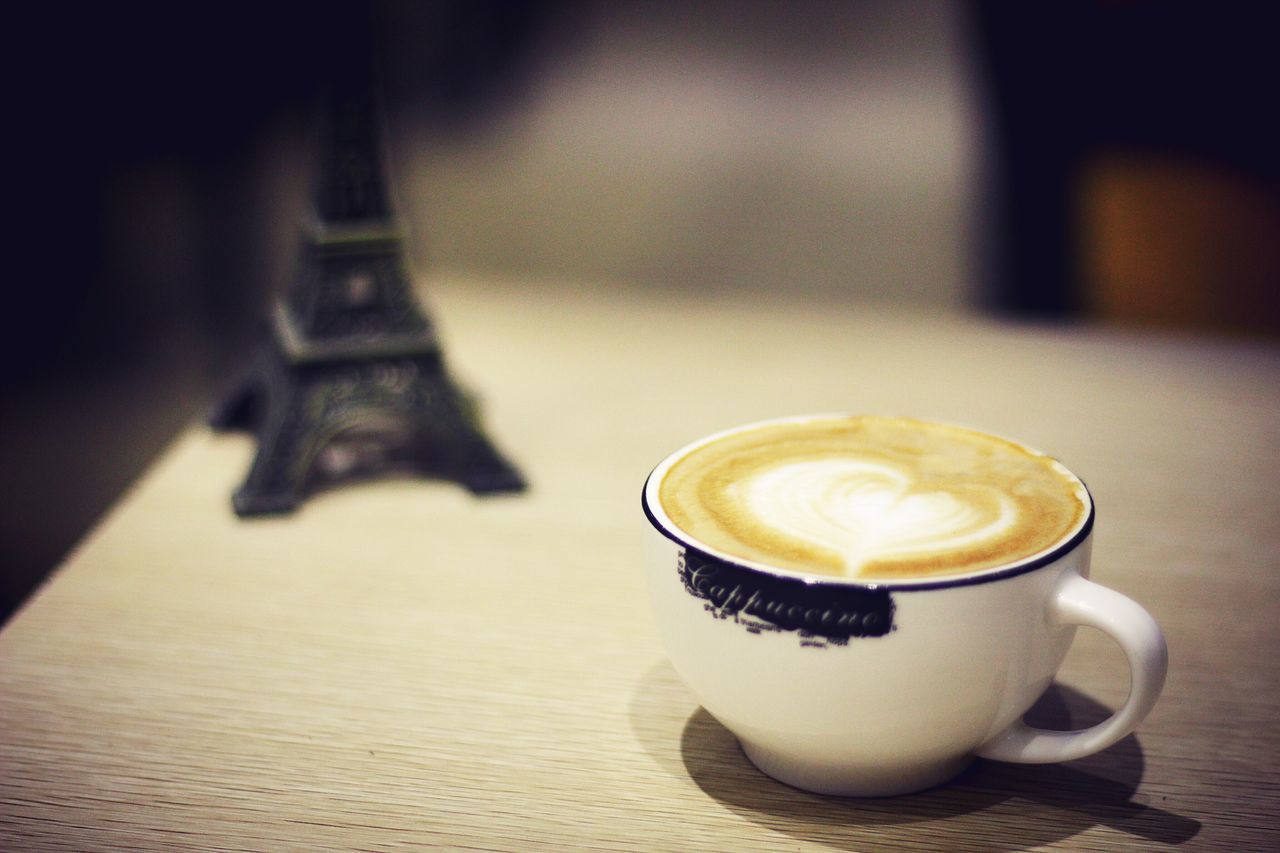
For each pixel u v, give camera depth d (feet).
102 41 4.23
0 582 3.27
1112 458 2.30
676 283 3.91
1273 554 2.00
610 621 1.86
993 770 1.57
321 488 2.28
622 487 2.24
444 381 2.23
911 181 4.26
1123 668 1.75
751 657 1.38
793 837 1.48
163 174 4.42
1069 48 4.15
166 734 1.66
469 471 2.24
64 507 3.55
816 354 2.91
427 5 4.75
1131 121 4.11
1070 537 1.40
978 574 1.34
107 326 4.10
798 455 1.58
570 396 2.64
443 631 1.85
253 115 4.58
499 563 2.02
